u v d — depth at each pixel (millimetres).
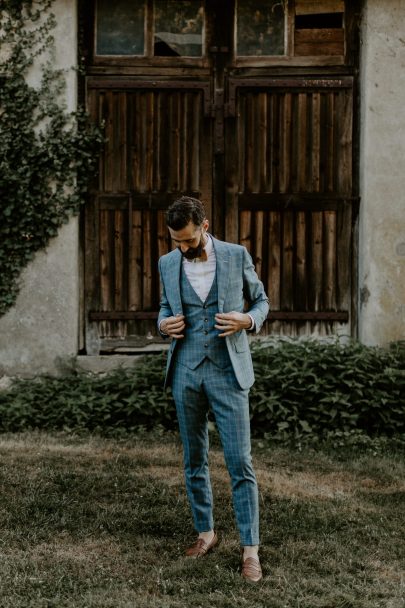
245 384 3518
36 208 6863
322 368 6258
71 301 6918
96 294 7086
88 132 6934
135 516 4199
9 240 6852
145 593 3338
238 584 3395
